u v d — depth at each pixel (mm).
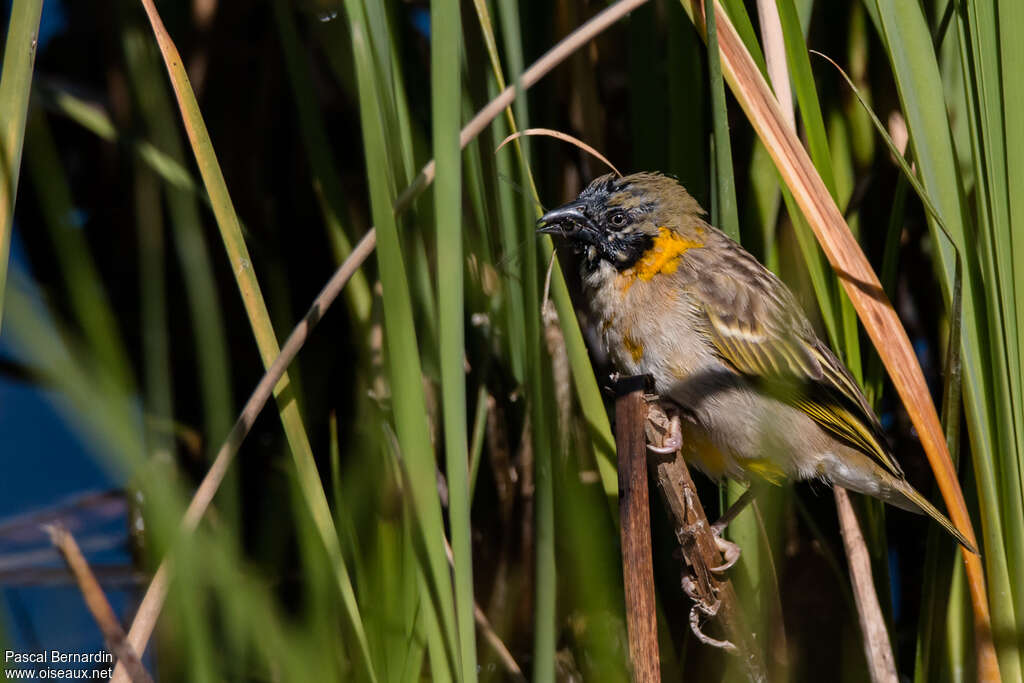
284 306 10477
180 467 10297
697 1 7289
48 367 5977
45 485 11180
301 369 10352
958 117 7609
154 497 5820
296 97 8539
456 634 5660
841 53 8688
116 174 11844
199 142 6582
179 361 11117
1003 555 6750
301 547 6840
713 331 8453
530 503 8703
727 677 8273
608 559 7703
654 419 7078
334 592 6754
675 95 8328
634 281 8602
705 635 8391
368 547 7656
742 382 8438
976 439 6691
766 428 8344
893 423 10445
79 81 12570
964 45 6555
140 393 8242
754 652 8047
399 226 7422
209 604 7219
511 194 7363
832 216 7023
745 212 8992
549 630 5934
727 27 7109
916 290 10102
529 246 5961
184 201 8312
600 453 7609
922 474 10227
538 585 5980
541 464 5941
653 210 8523
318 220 11008
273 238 11047
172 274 11148
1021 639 6734
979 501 6891
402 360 5512
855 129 8711
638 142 8797
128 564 10305
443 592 5633
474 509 8938
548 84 8797
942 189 6680
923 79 6652
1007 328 6484
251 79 11086
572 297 9531
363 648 6656
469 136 6469
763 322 8406
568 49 6902
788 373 8414
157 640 7387
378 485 7746
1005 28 6371
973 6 6410
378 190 5469
